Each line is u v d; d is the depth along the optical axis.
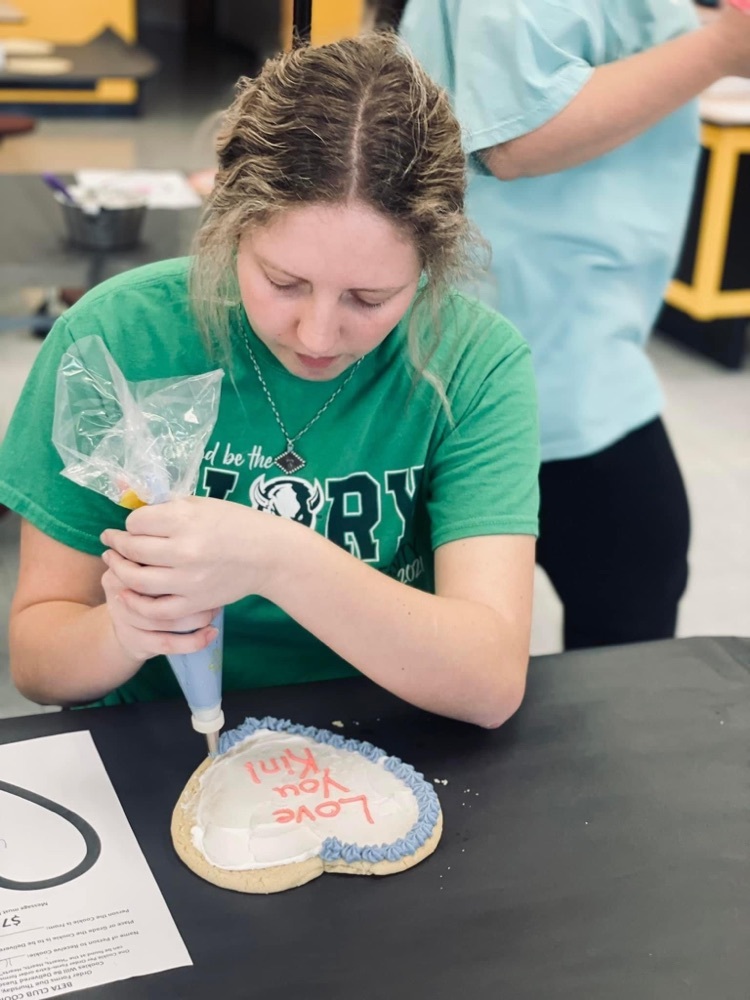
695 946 0.81
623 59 1.47
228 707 1.03
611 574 1.78
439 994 0.76
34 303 3.89
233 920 0.81
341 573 0.95
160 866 0.86
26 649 1.08
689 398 3.72
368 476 1.15
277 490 1.14
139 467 0.86
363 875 0.86
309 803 0.91
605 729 1.04
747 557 2.88
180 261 1.15
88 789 0.93
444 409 1.14
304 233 0.86
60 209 2.47
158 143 5.30
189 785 0.93
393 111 0.87
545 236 1.60
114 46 4.20
